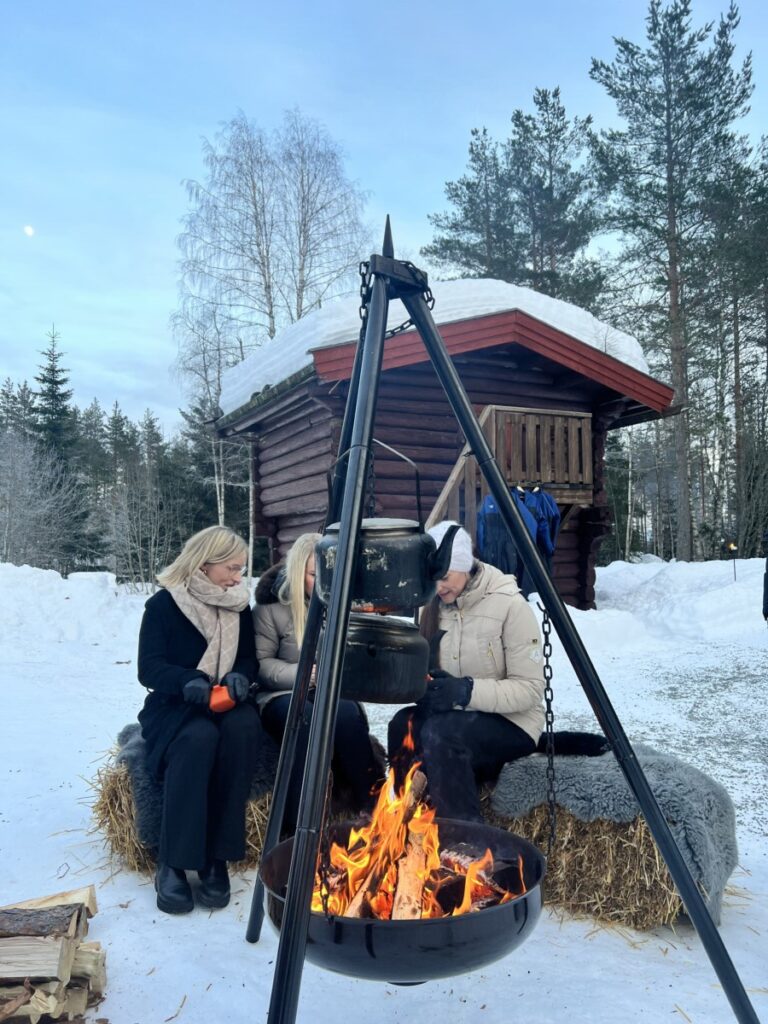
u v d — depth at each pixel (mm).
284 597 3254
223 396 11750
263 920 2502
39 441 35969
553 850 2617
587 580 9820
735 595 8938
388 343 7848
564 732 3021
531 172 23625
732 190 19656
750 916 2570
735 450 25781
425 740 2719
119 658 7754
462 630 2949
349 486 1817
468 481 8070
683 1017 1960
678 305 20016
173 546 30688
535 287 23219
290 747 2314
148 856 2863
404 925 1536
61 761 4191
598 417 9719
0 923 1938
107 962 2219
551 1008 2014
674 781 2492
